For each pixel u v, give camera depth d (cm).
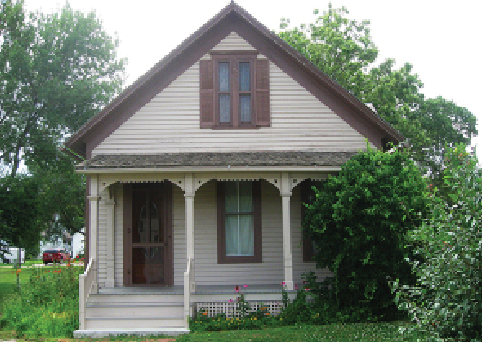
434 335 627
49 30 3741
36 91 3669
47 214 4309
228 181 1534
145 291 1373
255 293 1339
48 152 3672
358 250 1212
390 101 2944
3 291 2125
